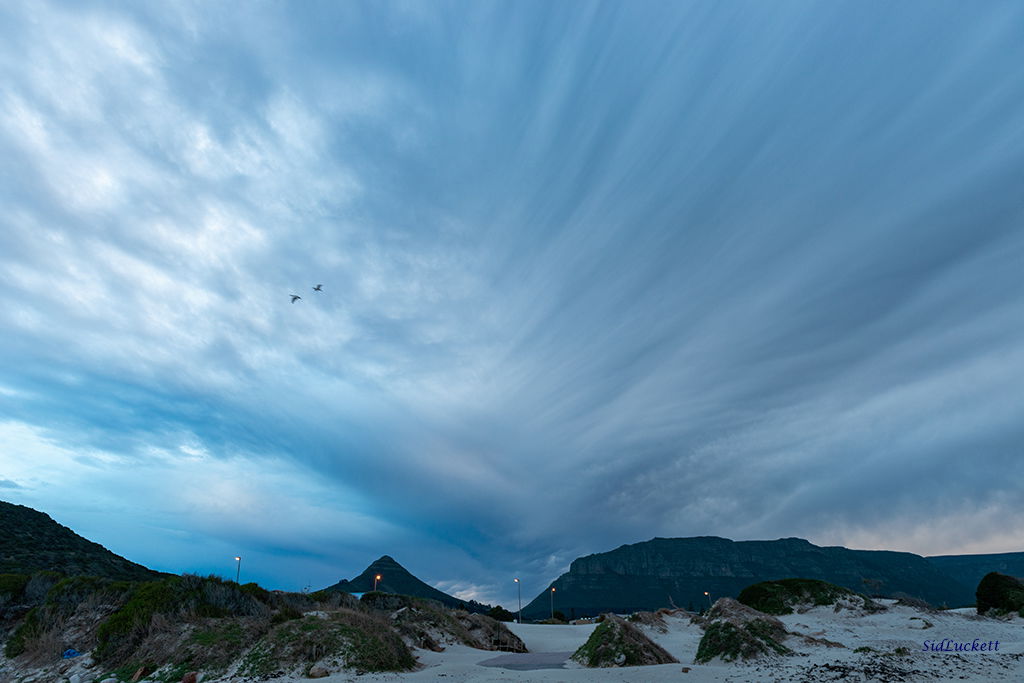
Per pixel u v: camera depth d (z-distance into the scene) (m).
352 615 28.50
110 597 29.86
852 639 32.47
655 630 42.06
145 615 26.06
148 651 23.97
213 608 28.33
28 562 56.84
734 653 25.64
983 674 19.34
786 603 49.91
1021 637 33.81
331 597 40.00
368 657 23.97
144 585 29.27
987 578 48.91
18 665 25.83
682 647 34.28
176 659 23.22
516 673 22.41
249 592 32.31
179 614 26.84
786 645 26.98
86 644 26.53
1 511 68.62
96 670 23.59
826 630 37.41
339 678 21.34
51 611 29.20
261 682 21.06
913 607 46.59
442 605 46.38
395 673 23.14
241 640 24.66
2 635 29.84
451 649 35.06
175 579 29.58
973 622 41.28
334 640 24.81
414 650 31.08
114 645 24.70
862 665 20.98
